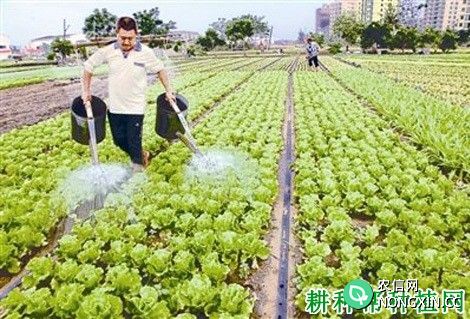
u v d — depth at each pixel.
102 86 18.84
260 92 14.70
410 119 8.77
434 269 3.79
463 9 155.25
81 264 4.03
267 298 3.75
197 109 11.25
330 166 6.28
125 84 5.50
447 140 6.90
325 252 4.05
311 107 11.48
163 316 3.26
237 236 4.20
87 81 5.37
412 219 4.61
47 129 8.66
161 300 3.53
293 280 3.84
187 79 20.28
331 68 27.69
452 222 4.56
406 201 5.27
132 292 3.53
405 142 7.71
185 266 3.79
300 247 4.52
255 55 65.62
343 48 97.94
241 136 8.16
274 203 5.61
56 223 4.92
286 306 3.64
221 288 3.62
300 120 9.82
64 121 9.62
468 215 4.74
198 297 3.38
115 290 3.60
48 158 6.73
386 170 6.38
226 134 8.17
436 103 10.78
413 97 12.33
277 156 7.22
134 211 5.05
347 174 5.82
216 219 4.53
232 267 4.01
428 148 7.09
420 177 5.89
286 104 13.13
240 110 10.97
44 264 3.79
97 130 5.52
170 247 4.23
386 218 4.64
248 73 23.94
